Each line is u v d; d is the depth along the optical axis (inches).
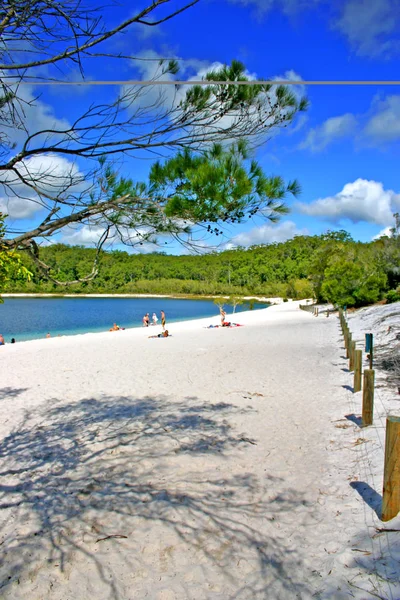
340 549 124.0
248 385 377.4
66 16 94.9
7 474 203.3
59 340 878.4
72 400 345.7
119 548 138.3
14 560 134.1
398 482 132.6
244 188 108.7
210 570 123.8
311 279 1752.0
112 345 734.5
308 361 490.9
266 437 238.5
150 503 168.1
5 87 107.3
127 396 354.3
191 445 231.8
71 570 128.1
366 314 883.4
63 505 170.4
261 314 1542.8
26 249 124.6
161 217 123.0
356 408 274.8
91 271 131.6
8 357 611.2
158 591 116.2
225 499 167.6
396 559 110.7
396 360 406.0
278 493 169.5
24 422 287.7
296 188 117.6
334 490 166.2
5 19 95.0
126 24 97.5
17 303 2839.6
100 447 235.1
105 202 121.2
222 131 123.6
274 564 123.1
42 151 115.2
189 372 450.0
